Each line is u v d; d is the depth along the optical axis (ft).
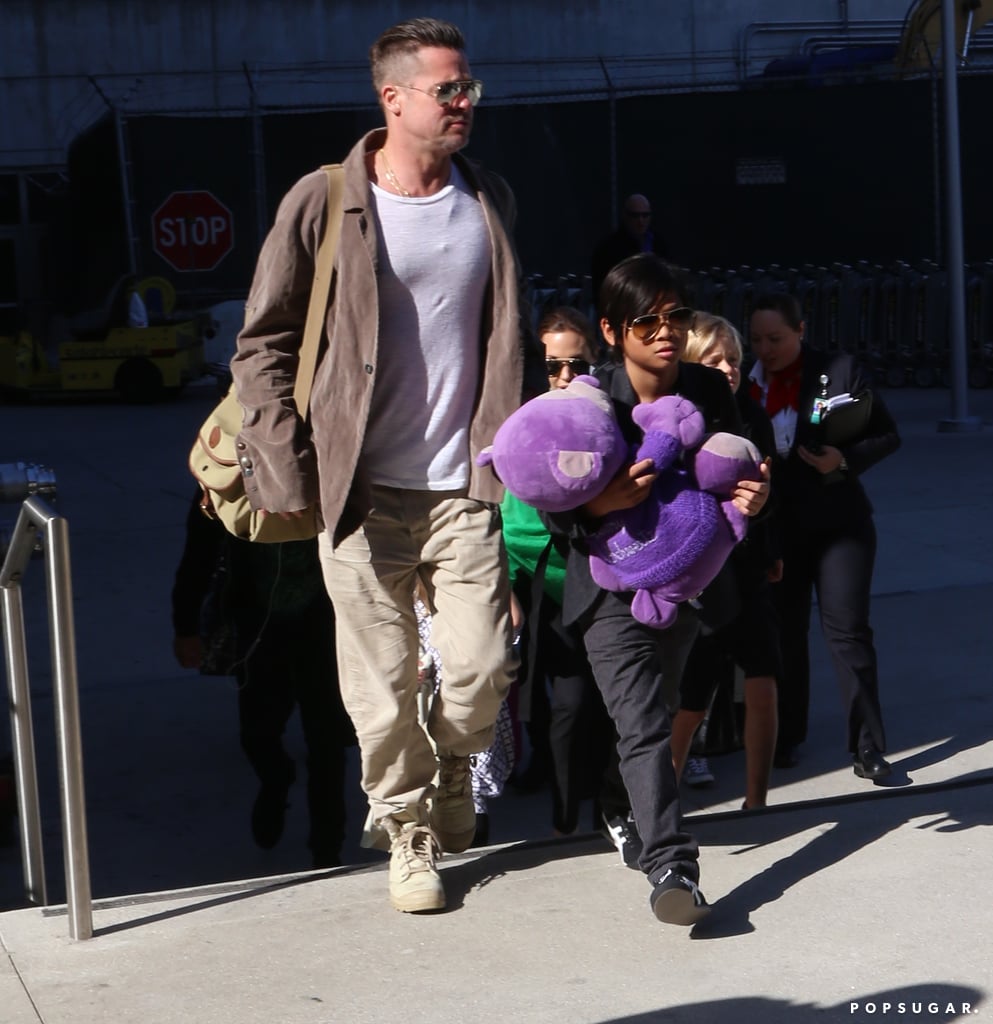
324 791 14.93
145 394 57.06
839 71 69.10
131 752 19.42
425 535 11.11
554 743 13.25
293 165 60.34
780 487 16.30
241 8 73.56
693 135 59.88
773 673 14.26
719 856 12.25
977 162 58.54
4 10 71.51
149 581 27.84
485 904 11.38
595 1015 9.61
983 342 53.42
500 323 10.87
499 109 60.75
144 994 10.02
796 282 54.95
